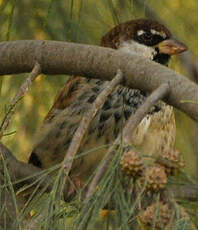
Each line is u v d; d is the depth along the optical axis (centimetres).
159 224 442
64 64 620
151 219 448
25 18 849
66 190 642
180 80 545
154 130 802
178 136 988
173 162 473
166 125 815
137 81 577
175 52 852
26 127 871
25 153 861
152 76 564
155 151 811
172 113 823
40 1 849
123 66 586
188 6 946
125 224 438
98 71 605
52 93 887
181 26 944
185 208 457
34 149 827
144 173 456
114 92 791
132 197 470
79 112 800
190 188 537
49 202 462
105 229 520
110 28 875
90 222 434
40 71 634
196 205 457
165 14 942
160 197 455
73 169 805
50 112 828
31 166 691
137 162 457
